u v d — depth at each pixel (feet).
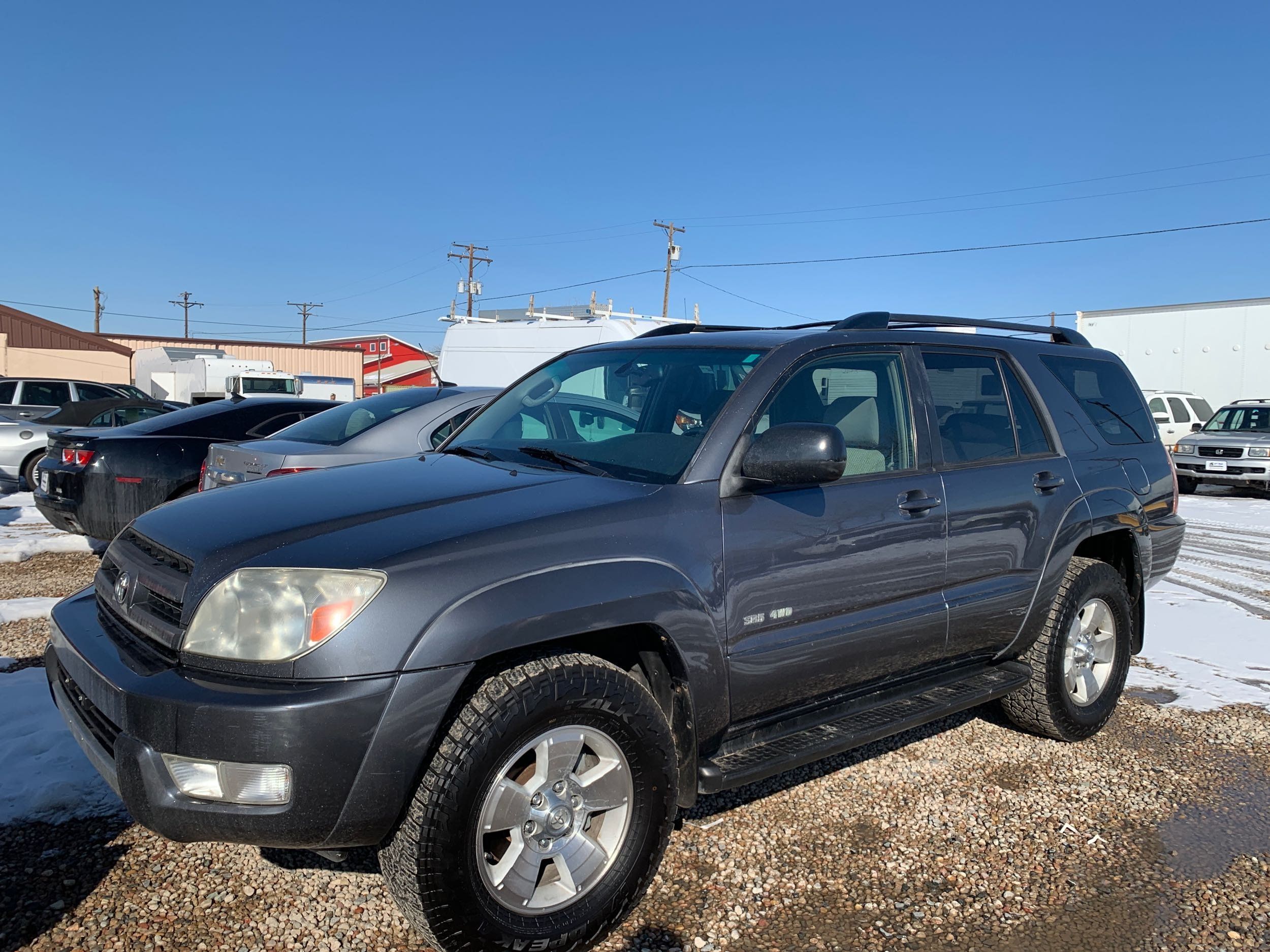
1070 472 13.46
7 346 113.50
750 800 11.59
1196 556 31.07
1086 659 13.85
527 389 13.20
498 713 7.68
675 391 10.94
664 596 8.72
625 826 8.61
